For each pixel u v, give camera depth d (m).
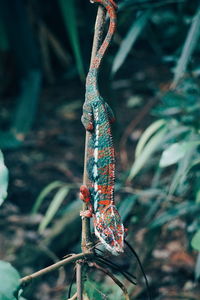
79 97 7.63
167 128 3.00
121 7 2.92
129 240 3.96
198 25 2.65
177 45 3.83
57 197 3.14
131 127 6.33
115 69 2.85
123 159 5.29
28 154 6.03
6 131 6.50
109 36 1.70
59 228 4.43
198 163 2.81
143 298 3.79
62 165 5.76
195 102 3.21
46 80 8.14
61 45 8.83
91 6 3.30
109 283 3.35
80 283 1.63
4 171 1.48
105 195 1.74
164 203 3.59
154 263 4.18
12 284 1.33
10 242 4.41
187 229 3.67
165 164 2.41
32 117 6.85
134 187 4.08
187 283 3.94
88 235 1.71
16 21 7.31
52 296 3.88
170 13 4.03
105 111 1.74
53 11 8.55
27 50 7.55
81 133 6.59
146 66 8.23
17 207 5.02
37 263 4.14
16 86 7.68
